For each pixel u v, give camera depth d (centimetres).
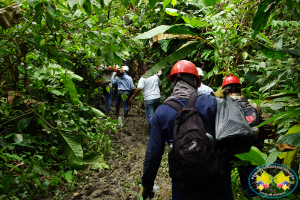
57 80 324
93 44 231
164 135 168
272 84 228
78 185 317
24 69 281
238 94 261
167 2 206
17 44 212
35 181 240
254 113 234
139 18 292
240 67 309
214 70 292
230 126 151
